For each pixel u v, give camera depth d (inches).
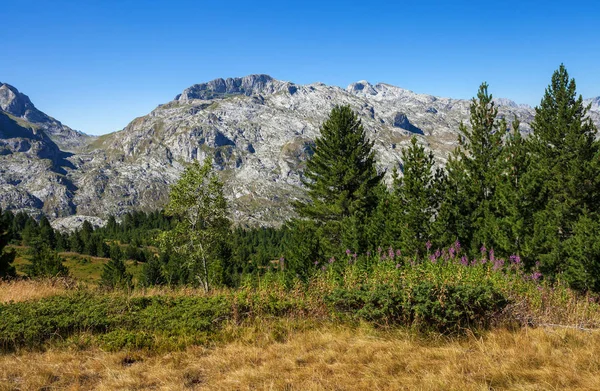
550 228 714.8
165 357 282.0
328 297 364.8
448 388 202.2
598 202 979.9
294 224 1390.3
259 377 233.9
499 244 721.6
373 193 1280.8
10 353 299.9
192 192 959.0
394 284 335.3
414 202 788.0
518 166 832.3
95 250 3447.3
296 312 370.9
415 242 743.7
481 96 984.3
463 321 305.6
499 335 283.1
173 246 979.9
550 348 252.2
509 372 218.7
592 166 936.3
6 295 529.0
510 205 756.0
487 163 967.0
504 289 358.9
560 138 1107.9
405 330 305.1
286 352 279.6
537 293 366.6
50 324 336.8
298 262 649.0
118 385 233.9
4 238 1055.6
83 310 381.4
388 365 240.1
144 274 1743.4
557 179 1045.8
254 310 374.0
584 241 647.1
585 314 326.0
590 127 1045.2
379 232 852.6
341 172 1315.2
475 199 902.4
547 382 203.3
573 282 607.5
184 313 373.1
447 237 767.1
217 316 365.1
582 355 236.7
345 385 216.7
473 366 231.5
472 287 315.0
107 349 295.7
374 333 306.5
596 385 197.2
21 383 242.1
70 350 299.4
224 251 1520.7
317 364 249.9
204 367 260.5
